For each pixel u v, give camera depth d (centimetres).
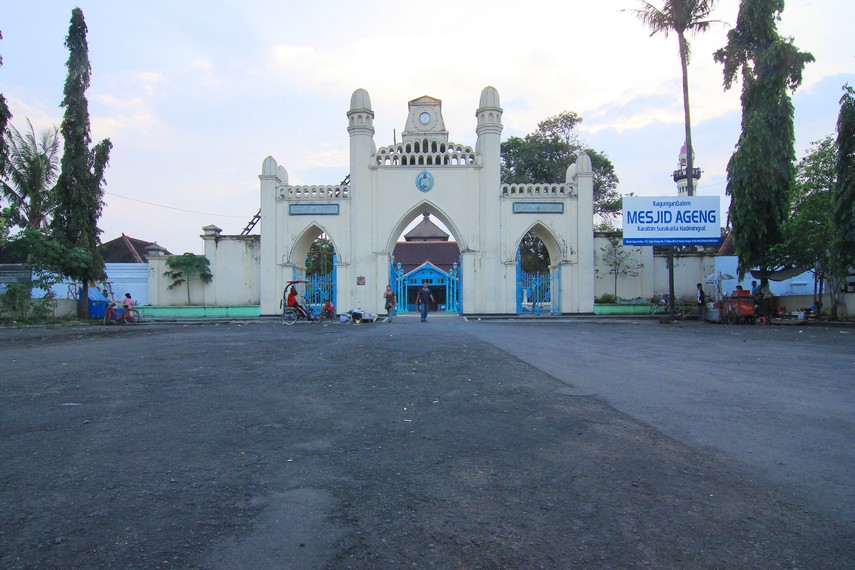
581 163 3012
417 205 2978
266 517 336
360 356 1117
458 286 3238
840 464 438
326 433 530
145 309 3200
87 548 297
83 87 2791
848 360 1060
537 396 704
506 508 353
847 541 311
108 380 834
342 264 2986
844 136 2077
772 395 712
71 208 2753
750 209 2397
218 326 2319
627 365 989
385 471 421
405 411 621
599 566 283
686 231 2545
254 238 3391
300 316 2598
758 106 2416
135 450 473
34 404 659
